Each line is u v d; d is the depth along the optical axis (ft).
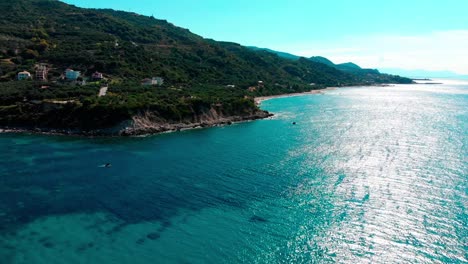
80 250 133.59
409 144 289.12
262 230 147.33
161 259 127.75
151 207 169.99
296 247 135.13
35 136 327.47
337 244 136.87
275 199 177.17
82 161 245.04
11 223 154.10
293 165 232.12
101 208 169.17
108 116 351.25
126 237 142.72
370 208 165.17
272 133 350.23
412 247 133.69
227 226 150.82
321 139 314.55
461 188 185.78
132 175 215.31
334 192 184.75
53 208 168.96
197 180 205.67
